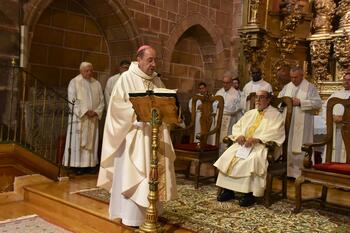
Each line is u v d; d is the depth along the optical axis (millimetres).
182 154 5344
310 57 8320
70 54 7223
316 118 7023
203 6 8789
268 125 4652
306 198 4910
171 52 8188
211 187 5359
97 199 4562
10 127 5652
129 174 3521
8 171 5227
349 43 7566
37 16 6141
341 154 5633
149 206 3416
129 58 7535
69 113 6070
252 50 8180
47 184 5387
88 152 6242
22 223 4215
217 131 5543
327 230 3664
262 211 4250
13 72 5633
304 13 8164
